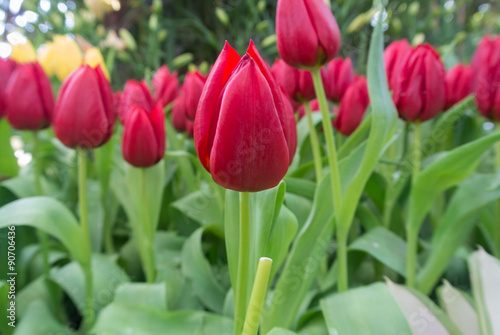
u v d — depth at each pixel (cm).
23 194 39
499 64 33
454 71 41
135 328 26
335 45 25
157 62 90
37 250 40
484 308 25
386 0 91
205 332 26
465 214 30
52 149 52
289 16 24
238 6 108
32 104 32
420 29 101
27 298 36
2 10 67
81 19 80
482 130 47
